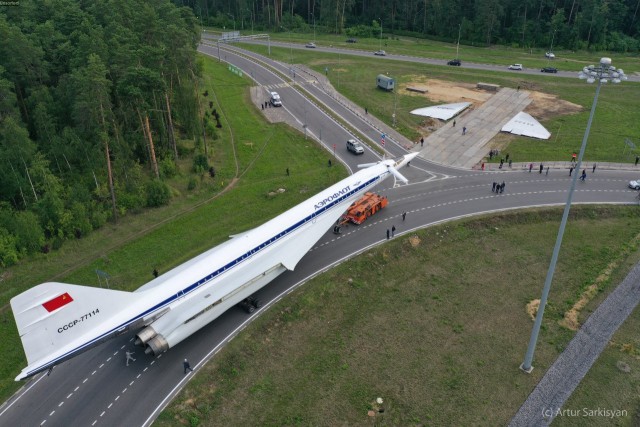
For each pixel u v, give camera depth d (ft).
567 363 144.25
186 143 277.44
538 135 298.35
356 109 342.64
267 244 166.91
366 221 213.87
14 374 139.74
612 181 247.09
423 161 271.49
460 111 336.90
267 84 390.01
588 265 187.83
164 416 127.03
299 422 127.13
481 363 144.46
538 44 525.34
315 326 158.92
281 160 270.05
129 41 233.35
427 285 178.29
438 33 568.00
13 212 198.90
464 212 219.82
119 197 216.13
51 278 176.86
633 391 135.23
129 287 172.96
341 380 139.44
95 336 124.06
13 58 215.92
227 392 135.33
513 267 187.52
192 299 144.97
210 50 484.33
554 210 220.64
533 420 126.93
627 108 344.69
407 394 135.03
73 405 130.93
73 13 263.90
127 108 226.58
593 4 494.18
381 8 590.96
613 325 158.30
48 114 220.43
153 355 146.10
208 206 225.15
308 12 599.98
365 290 175.52
